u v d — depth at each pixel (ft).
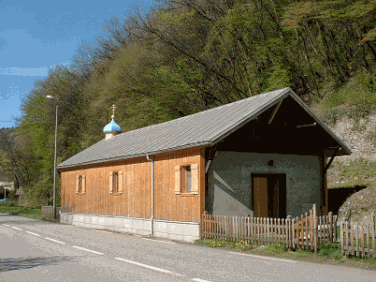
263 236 39.88
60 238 52.42
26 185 209.05
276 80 107.76
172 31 123.44
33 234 58.65
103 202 73.41
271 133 54.70
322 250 35.06
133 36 143.23
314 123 55.98
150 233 57.47
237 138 51.52
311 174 58.85
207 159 48.11
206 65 121.08
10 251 39.32
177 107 126.72
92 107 142.72
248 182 52.16
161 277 25.50
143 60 126.11
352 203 57.41
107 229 70.95
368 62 100.83
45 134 182.09
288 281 24.23
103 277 25.73
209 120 56.90
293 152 56.54
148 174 59.36
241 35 111.55
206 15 118.93
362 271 27.86
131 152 63.00
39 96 188.55
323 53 113.19
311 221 36.09
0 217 116.78
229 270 27.94
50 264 31.09
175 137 56.39
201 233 47.39
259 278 25.11
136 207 62.08
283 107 55.36
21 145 202.90
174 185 52.70
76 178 86.63
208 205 48.49
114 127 104.27
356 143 81.35
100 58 181.06
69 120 172.55
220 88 128.26
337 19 95.66
